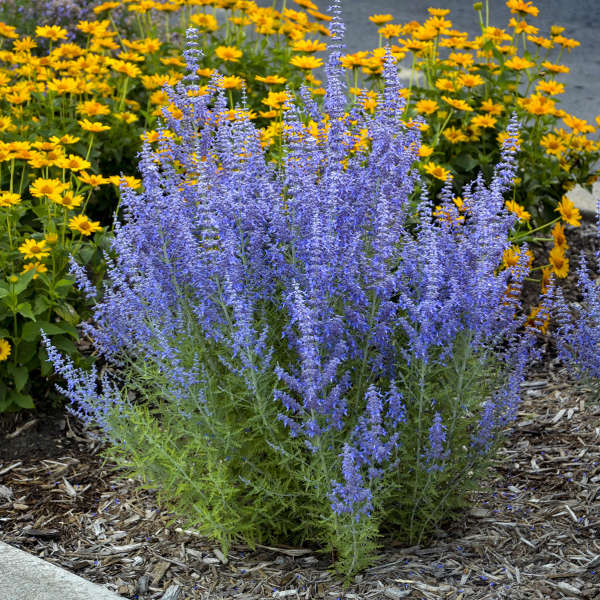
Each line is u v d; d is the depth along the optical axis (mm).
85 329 3611
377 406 2721
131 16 8656
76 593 2836
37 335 4145
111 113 5852
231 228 3104
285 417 2842
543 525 3410
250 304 3070
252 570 3223
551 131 5977
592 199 6863
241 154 3381
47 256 4387
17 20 8539
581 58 11594
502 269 4566
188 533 3486
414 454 3230
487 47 6023
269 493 3080
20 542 3484
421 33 5875
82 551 3418
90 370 4457
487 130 5754
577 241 6219
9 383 4297
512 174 3285
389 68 3145
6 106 6051
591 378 3871
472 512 3551
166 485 3219
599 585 2992
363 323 2961
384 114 3164
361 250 3094
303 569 3209
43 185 4289
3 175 5312
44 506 3738
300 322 2744
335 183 3088
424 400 3160
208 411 3064
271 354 3057
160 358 3270
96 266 4711
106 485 3895
